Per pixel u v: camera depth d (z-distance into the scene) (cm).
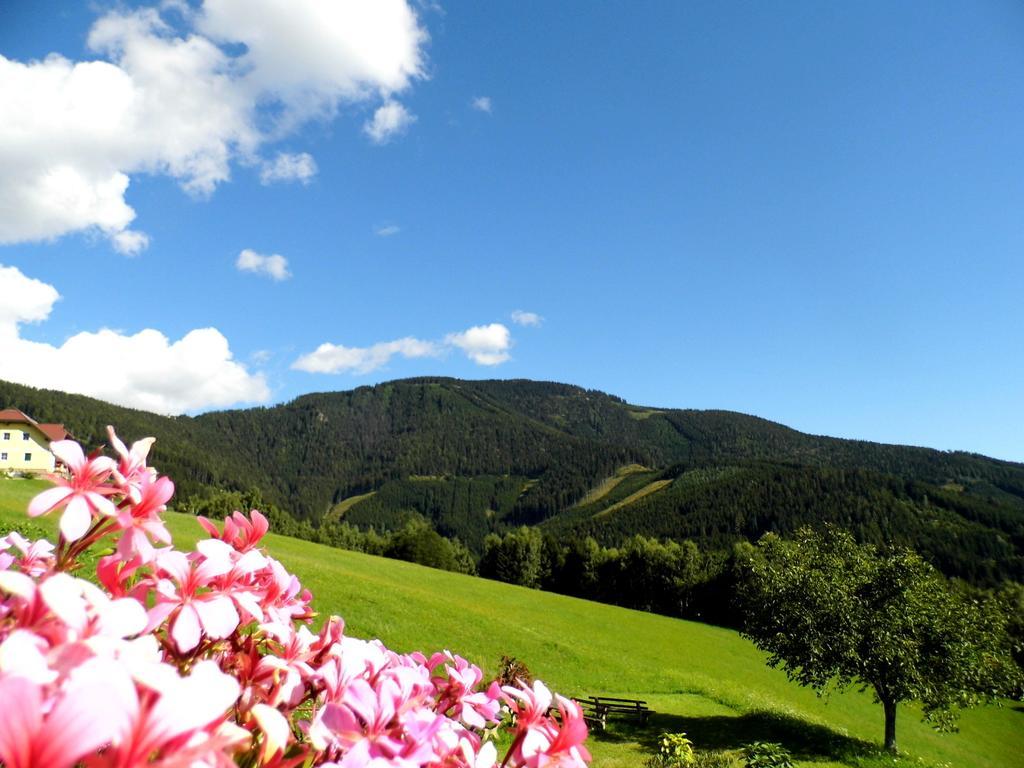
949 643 2080
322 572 3512
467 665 184
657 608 8812
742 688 3145
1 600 105
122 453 142
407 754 123
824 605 2128
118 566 128
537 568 9819
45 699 74
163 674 75
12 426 7075
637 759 1603
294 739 135
